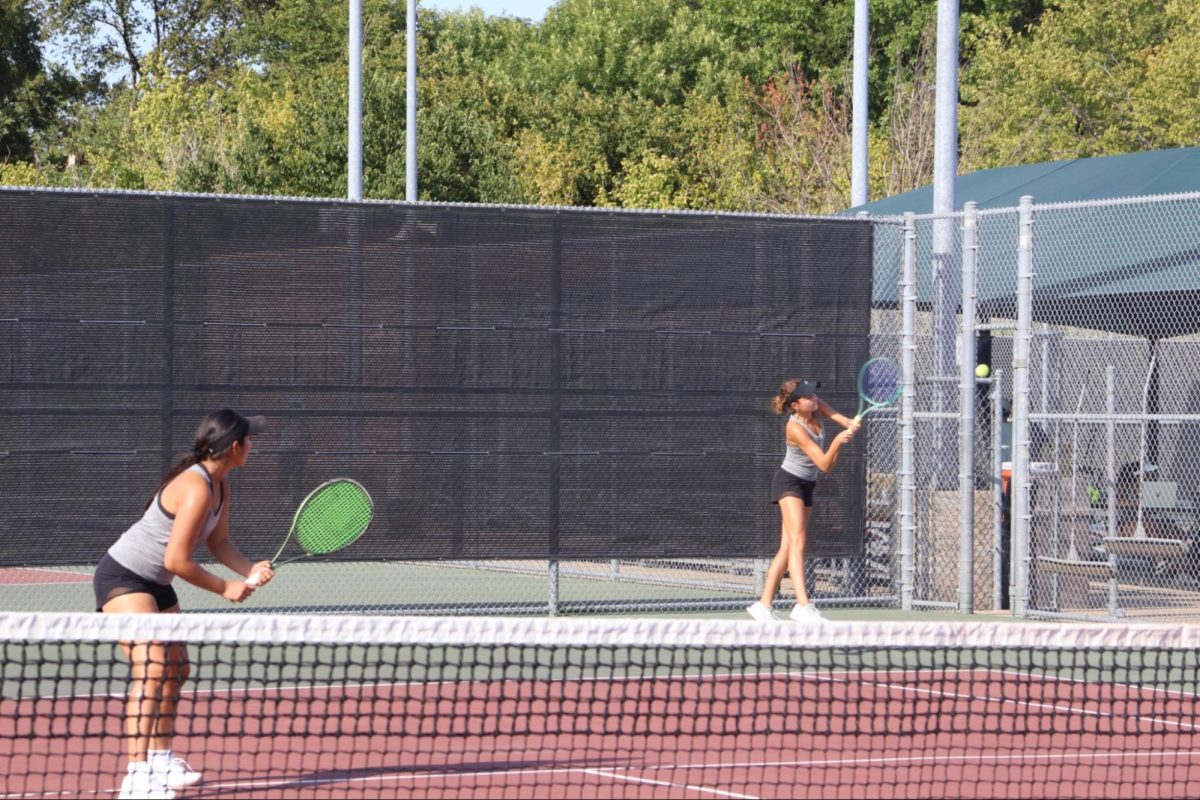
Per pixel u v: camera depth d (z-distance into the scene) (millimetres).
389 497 26562
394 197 72312
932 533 30641
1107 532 33375
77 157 115812
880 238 34625
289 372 26188
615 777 14750
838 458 29109
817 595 30766
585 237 27609
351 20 47500
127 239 25500
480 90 102125
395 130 74312
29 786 14016
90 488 25344
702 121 95750
